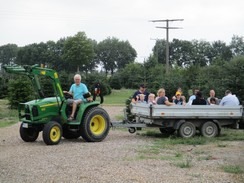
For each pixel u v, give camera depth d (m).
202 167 8.43
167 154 9.91
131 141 12.10
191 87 22.31
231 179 7.39
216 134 12.95
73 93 12.38
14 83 24.55
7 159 9.12
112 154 9.78
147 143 11.68
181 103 15.22
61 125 12.02
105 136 12.25
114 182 7.15
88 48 91.75
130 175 7.64
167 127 13.03
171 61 107.81
